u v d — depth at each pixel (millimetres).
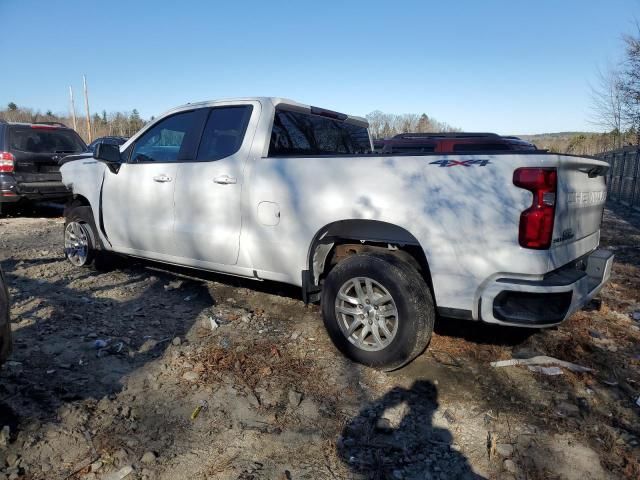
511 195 2943
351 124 5379
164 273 5758
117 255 5754
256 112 4184
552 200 2910
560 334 4215
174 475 2420
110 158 4852
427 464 2562
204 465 2500
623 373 3590
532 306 2965
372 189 3391
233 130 4293
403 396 3201
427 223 3189
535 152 3049
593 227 3832
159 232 4703
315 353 3777
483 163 3037
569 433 2848
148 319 4348
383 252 3547
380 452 2639
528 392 3277
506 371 3553
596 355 3871
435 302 3377
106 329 4090
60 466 2441
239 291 5172
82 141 10789
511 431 2852
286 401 3105
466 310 3143
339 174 3545
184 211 4484
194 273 5773
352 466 2527
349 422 2902
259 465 2512
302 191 3707
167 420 2861
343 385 3318
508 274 2992
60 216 10922
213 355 3646
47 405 2941
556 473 2521
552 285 2926
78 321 4238
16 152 9523
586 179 3455
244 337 4027
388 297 3377
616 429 2887
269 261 3977
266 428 2820
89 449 2572
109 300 4785
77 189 5621
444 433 2824
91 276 5578
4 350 2699
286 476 2424
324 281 3713
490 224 3000
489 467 2553
